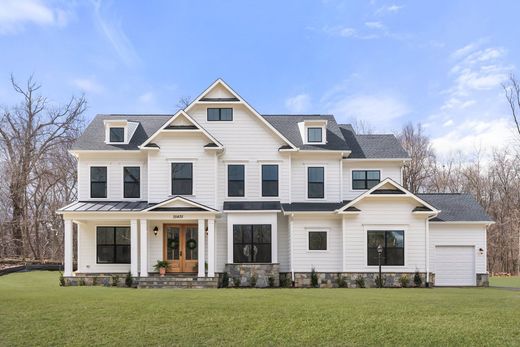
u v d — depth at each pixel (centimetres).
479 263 2483
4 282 2375
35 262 3659
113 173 2527
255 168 2514
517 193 4672
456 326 1143
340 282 2338
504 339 1047
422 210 2328
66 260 2303
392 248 2341
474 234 2498
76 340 1052
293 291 1888
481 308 1355
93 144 2542
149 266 2433
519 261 4306
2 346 1010
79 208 2353
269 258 2375
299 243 2405
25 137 4262
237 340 1055
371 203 2359
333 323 1177
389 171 2638
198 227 2316
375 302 1462
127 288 2119
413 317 1232
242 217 2389
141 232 2300
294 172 2569
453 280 2481
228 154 2511
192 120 2438
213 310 1316
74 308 1342
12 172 4178
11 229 4200
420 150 5106
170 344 1030
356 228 2356
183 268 2450
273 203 2484
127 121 2566
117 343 1034
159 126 2734
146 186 2517
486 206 4891
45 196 4416
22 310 1313
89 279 2333
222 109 2541
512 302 1483
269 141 2531
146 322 1188
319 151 2536
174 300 1498
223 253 2420
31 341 1043
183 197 2350
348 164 2636
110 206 2395
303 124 2614
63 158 4494
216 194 2434
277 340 1056
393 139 2825
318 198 2556
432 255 2494
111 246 2477
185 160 2444
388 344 1030
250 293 1752
